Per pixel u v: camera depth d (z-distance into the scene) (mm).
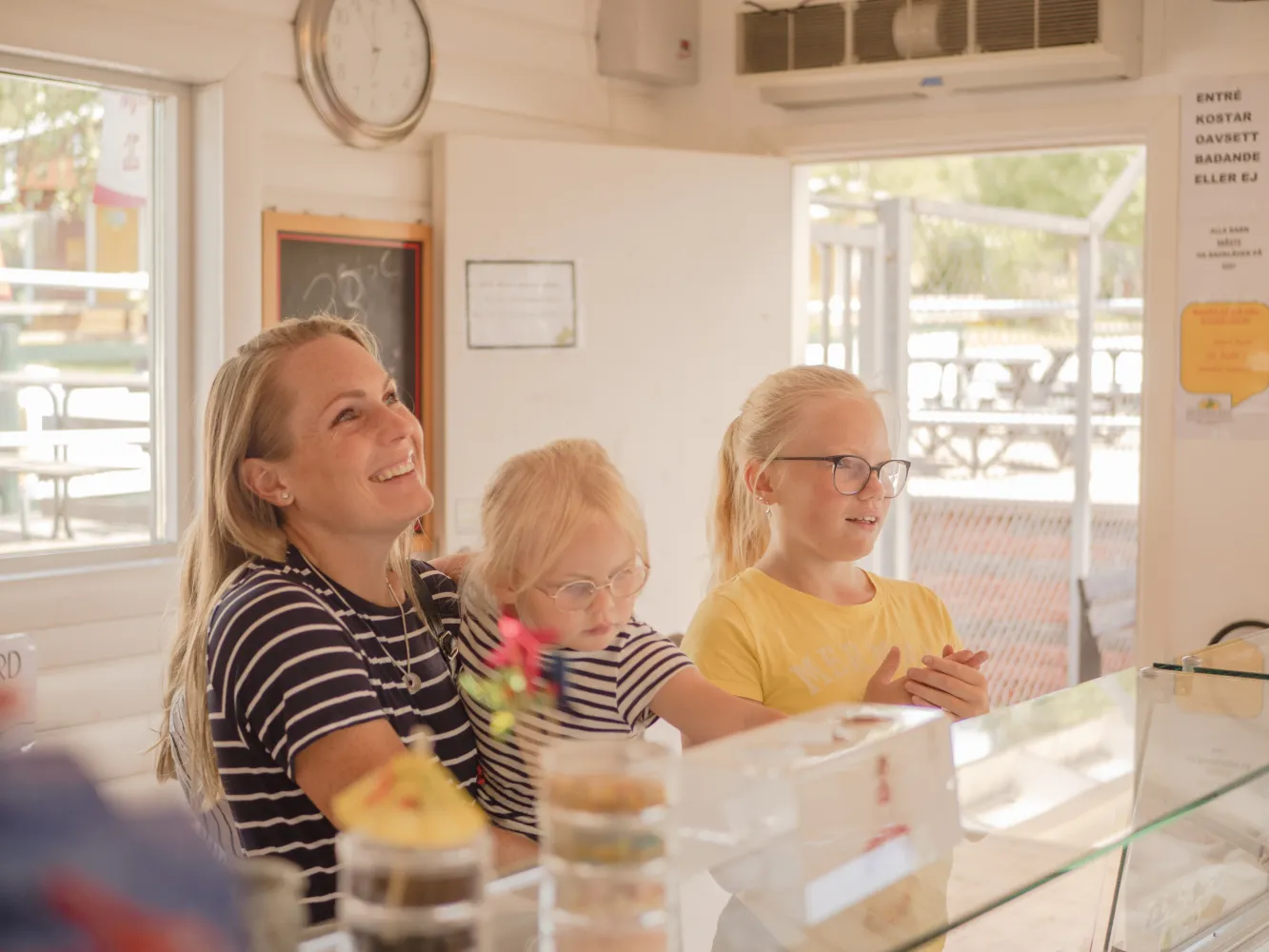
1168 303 3592
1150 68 3592
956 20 3615
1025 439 5621
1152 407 3625
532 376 3758
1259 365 3500
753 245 4090
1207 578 3588
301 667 1197
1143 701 1380
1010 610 5484
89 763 605
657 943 823
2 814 558
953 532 5652
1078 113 3674
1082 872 1135
